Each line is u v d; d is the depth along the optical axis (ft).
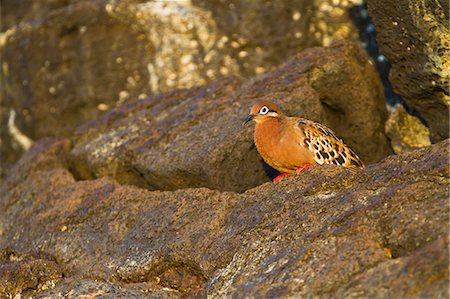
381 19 44.42
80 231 43.21
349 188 33.91
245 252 33.73
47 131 68.23
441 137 47.09
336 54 48.42
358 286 27.89
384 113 52.01
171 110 51.42
